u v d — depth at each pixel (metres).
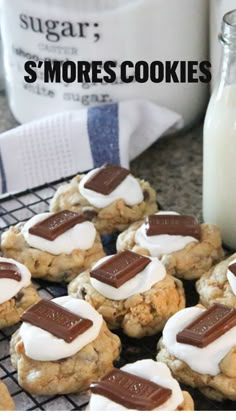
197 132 0.71
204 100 0.70
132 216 0.58
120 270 0.51
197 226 0.54
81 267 0.54
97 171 0.59
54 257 0.54
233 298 0.49
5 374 0.48
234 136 0.53
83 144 0.65
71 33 0.63
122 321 0.50
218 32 0.63
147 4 0.62
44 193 0.64
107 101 0.66
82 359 0.47
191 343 0.46
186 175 0.66
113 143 0.65
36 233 0.55
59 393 0.47
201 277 0.52
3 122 0.74
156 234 0.54
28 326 0.48
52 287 0.55
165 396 0.43
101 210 0.58
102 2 0.62
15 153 0.66
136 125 0.66
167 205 0.62
